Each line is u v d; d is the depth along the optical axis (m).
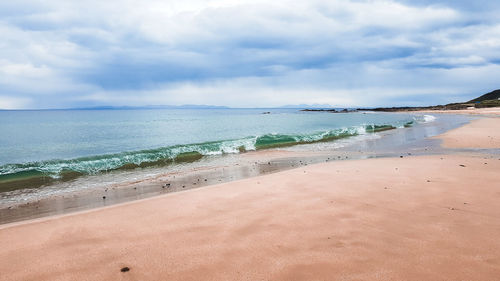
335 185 6.74
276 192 6.29
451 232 3.79
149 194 7.23
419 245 3.42
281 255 3.27
